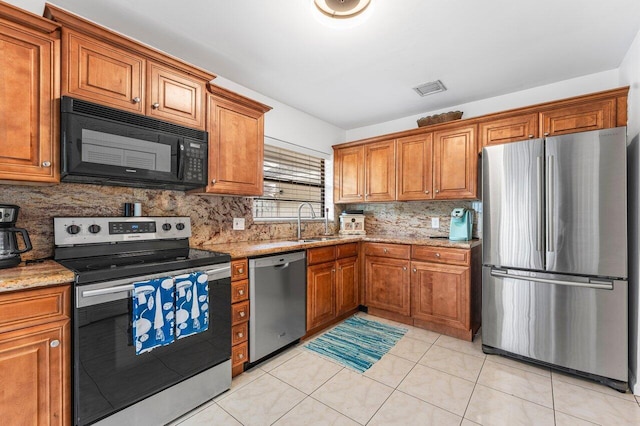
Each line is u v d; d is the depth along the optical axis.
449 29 1.91
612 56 2.25
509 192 2.27
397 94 2.97
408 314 2.95
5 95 1.33
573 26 1.88
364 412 1.68
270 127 3.09
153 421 1.52
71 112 1.47
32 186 1.64
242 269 2.05
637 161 1.93
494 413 1.66
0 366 1.12
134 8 1.72
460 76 2.58
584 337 2.00
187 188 2.21
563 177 2.07
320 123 3.74
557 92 2.70
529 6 1.70
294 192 3.54
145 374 1.48
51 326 1.24
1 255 1.38
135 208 2.00
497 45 2.10
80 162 1.50
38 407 1.21
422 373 2.09
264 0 1.65
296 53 2.21
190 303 1.63
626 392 1.86
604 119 2.30
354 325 2.97
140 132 1.73
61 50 1.49
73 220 1.71
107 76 1.63
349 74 2.55
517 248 2.24
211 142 2.15
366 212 4.03
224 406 1.73
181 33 1.96
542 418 1.62
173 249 2.14
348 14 1.71
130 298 1.44
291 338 2.43
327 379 2.01
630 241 2.01
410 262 2.94
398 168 3.37
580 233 2.01
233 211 2.70
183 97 1.97
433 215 3.48
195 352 1.70
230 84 2.68
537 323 2.16
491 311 2.36
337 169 3.91
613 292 1.91
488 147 2.37
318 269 2.71
